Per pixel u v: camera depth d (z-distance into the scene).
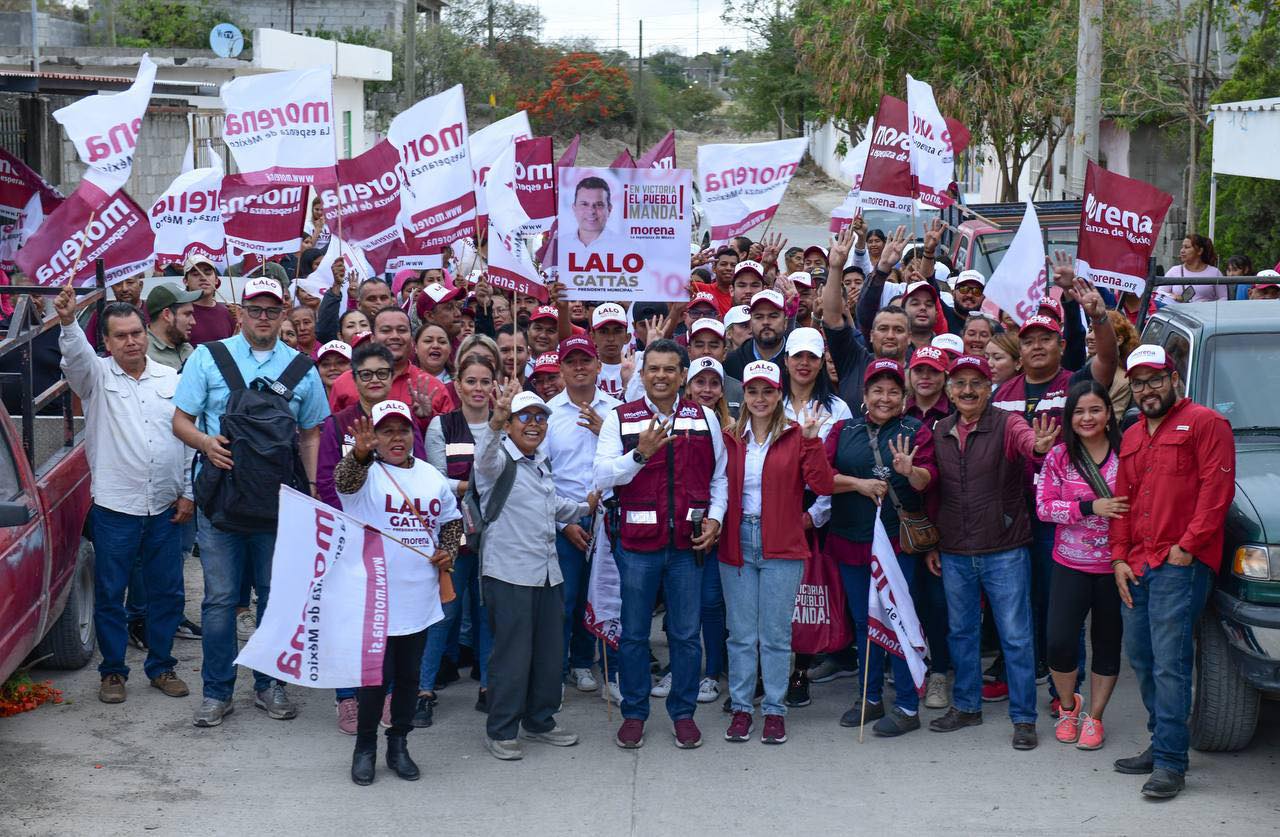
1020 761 6.89
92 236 8.73
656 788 6.59
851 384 8.53
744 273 10.44
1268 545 6.36
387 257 10.56
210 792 6.52
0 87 16.78
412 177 9.79
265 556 7.59
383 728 7.37
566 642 7.90
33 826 6.11
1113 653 6.97
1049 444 6.86
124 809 6.31
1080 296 7.95
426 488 6.62
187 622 9.16
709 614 7.76
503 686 6.91
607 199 8.52
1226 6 21.08
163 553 7.82
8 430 7.33
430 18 55.62
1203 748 6.95
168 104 22.34
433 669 7.59
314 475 7.73
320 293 11.30
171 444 7.73
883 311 8.22
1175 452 6.36
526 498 6.86
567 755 7.05
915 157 10.66
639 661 7.12
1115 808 6.29
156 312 9.68
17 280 10.49
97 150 8.66
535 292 9.16
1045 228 15.55
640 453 6.82
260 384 7.43
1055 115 23.86
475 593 7.84
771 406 7.08
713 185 11.31
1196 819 6.16
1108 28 20.91
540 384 8.20
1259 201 18.78
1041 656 7.89
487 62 49.31
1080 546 6.95
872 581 7.18
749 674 7.23
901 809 6.31
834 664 8.39
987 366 7.18
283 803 6.40
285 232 10.29
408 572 6.59
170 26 40.12
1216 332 7.72
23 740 7.18
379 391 6.99
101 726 7.41
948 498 7.21
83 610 8.43
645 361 7.05
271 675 6.40
